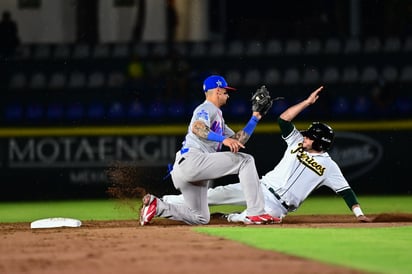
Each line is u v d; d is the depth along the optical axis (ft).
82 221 115.24
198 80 211.20
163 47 215.31
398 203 164.76
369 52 212.02
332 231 84.79
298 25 219.00
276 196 102.37
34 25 219.82
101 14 220.02
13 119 196.24
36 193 193.36
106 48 216.54
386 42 213.05
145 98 207.41
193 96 209.26
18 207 170.60
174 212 98.17
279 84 209.77
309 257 62.85
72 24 220.02
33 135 194.18
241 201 105.09
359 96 203.41
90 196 193.06
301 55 213.25
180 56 213.46
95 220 120.26
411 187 192.13
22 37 219.41
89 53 216.33
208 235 81.20
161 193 192.54
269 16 220.23
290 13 219.41
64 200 192.54
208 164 95.50
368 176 193.16
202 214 99.35
